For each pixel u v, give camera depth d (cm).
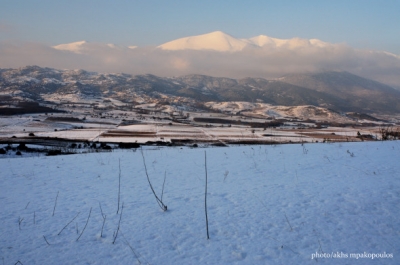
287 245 471
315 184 764
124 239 499
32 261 439
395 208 592
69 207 648
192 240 492
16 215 606
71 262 436
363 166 927
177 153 1338
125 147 3122
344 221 546
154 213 605
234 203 649
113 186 808
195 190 752
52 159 1238
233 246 472
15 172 992
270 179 832
